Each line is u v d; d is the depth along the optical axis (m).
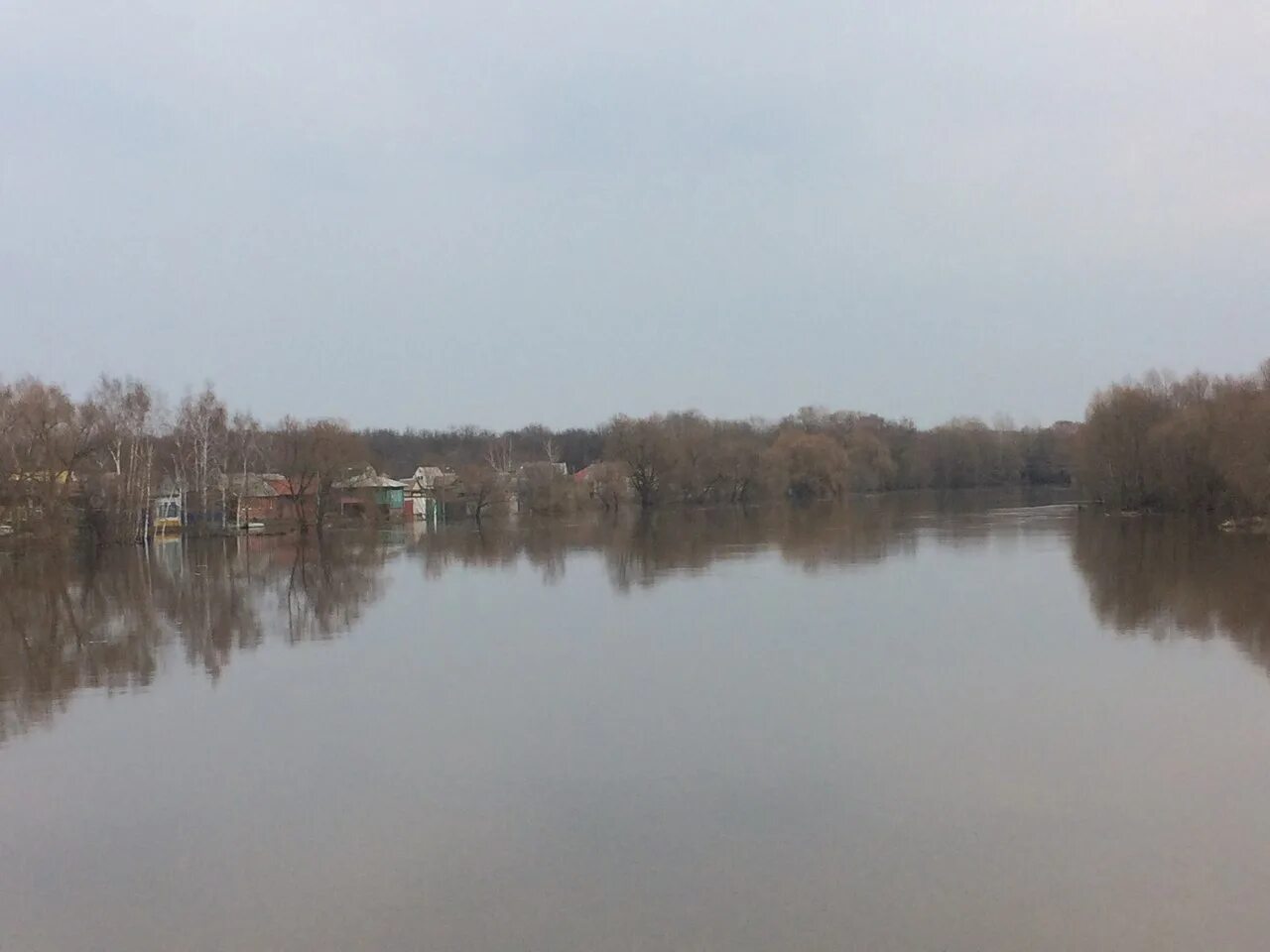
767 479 123.94
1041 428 170.00
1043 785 15.60
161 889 12.88
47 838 14.80
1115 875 12.30
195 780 17.30
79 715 22.22
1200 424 77.50
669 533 78.12
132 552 71.12
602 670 24.94
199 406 91.12
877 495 148.75
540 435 187.38
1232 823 13.93
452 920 11.60
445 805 15.50
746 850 13.34
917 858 12.93
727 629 30.41
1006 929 10.98
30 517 64.50
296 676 25.78
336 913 11.93
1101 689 21.61
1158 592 36.09
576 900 11.98
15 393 66.56
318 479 93.38
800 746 17.97
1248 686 21.61
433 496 113.12
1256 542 54.00
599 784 16.22
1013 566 45.84
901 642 27.44
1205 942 10.63
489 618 34.88
